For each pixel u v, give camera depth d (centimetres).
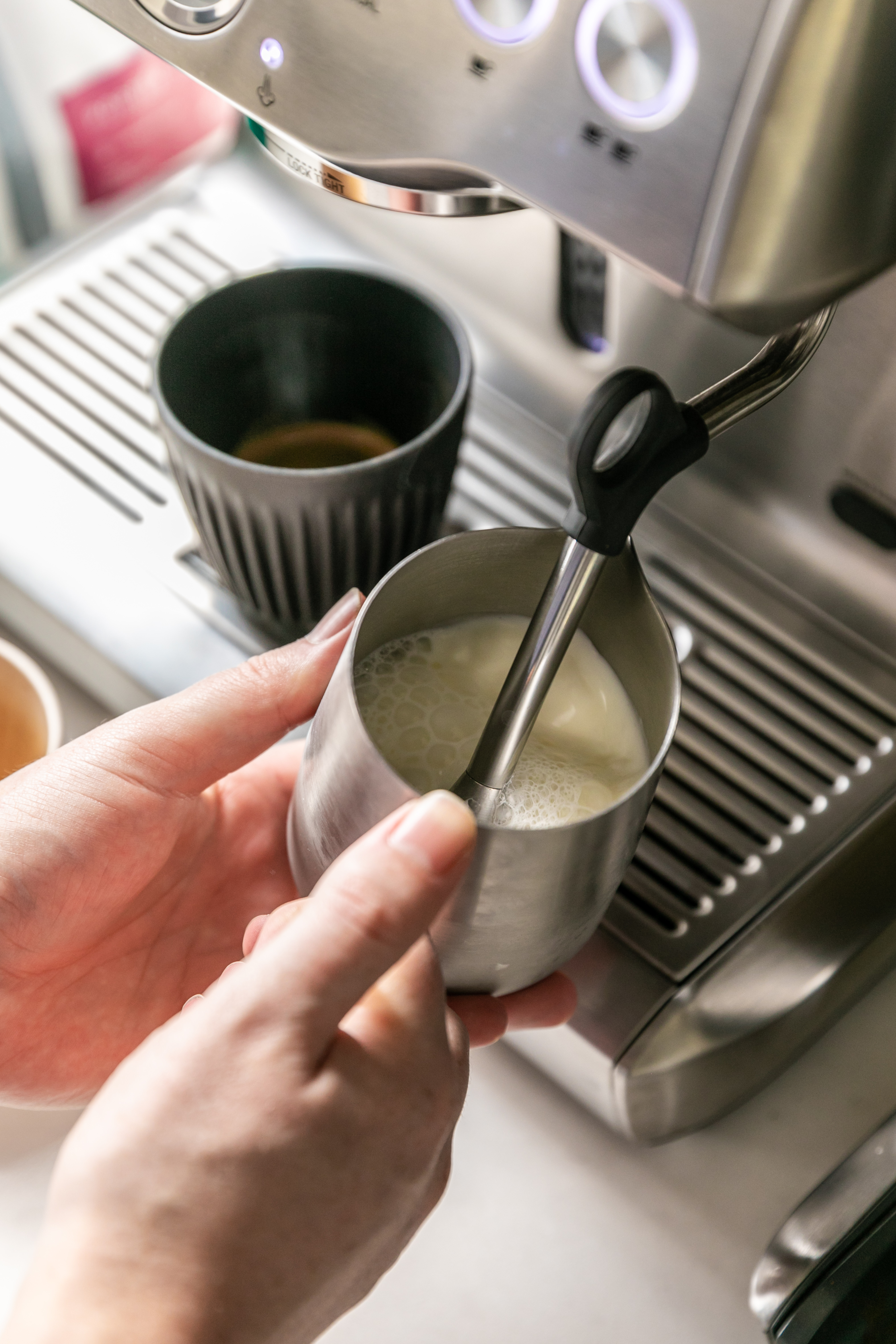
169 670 45
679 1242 39
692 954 39
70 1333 24
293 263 43
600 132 26
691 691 43
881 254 25
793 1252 35
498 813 31
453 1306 38
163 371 40
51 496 48
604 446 33
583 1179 40
